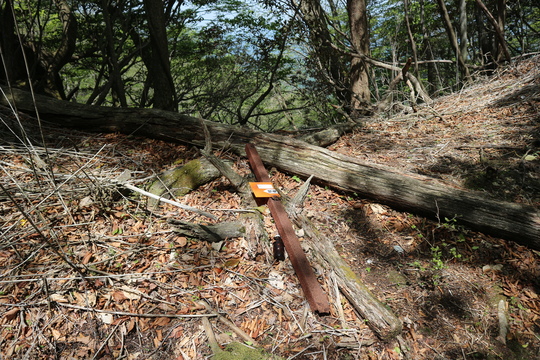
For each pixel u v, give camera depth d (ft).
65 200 10.77
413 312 9.32
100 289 8.68
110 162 13.06
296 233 10.76
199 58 34.55
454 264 10.64
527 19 42.27
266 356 7.82
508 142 15.42
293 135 17.53
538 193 12.57
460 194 11.71
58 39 30.60
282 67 34.63
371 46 48.14
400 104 22.86
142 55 29.84
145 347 7.87
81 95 46.14
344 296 9.36
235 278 9.50
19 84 22.21
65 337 7.75
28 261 8.96
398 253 11.01
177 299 8.83
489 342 8.68
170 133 14.49
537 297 9.60
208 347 7.95
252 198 11.84
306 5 30.99
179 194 12.09
